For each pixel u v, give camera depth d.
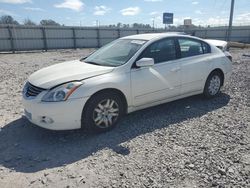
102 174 3.29
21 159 3.71
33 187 3.07
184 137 4.28
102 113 4.40
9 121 5.07
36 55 22.42
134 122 4.94
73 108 4.06
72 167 3.47
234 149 3.85
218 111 5.50
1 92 7.37
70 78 4.21
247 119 5.04
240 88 7.28
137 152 3.81
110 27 34.16
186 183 3.07
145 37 5.32
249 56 16.23
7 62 16.47
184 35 5.67
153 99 5.03
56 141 4.23
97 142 4.16
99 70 4.46
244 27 40.12
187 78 5.51
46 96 4.05
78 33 31.59
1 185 3.11
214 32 40.53
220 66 6.18
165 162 3.51
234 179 3.12
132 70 4.68
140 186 3.02
